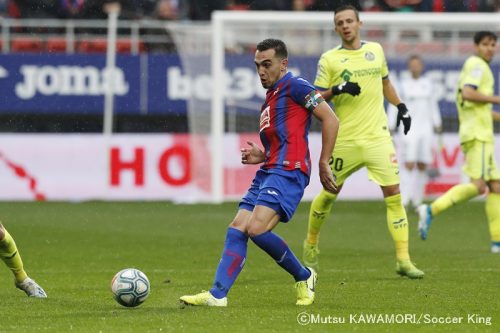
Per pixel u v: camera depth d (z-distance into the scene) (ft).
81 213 207.21
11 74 235.81
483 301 96.78
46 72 236.22
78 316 84.99
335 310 89.61
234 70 231.50
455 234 175.73
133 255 141.79
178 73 237.45
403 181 213.66
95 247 151.64
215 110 226.58
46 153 232.94
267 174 90.53
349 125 119.75
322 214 123.13
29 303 93.56
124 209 216.33
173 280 114.32
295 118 89.86
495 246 148.66
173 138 233.14
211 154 232.94
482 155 147.43
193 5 277.44
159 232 173.47
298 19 230.27
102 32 255.29
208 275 119.44
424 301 96.68
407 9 276.00
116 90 237.04
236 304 93.35
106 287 107.45
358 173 229.45
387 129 121.08
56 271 123.44
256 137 231.91
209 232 173.68
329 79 120.47
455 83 232.73
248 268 126.62
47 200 232.94
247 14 228.02
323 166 89.81
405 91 211.82
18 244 155.12
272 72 90.17
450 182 230.68
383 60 121.39
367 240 164.14
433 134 223.51
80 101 236.43
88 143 232.94
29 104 236.22
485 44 146.41
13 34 253.03
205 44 237.45
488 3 277.64
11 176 232.32
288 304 93.61
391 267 128.77
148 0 275.59
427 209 149.79
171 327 78.74
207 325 79.82
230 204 228.22
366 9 274.77
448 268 126.93
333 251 148.66
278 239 89.81
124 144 232.94
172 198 232.73
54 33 260.42
